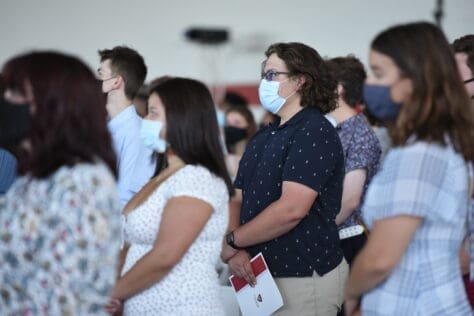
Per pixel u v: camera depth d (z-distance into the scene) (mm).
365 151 5645
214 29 13102
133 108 6371
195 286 4066
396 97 3342
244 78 13555
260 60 13445
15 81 3010
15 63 3053
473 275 3787
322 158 4848
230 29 13633
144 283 3992
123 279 4031
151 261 3941
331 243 5027
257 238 4898
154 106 4188
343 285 5113
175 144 4105
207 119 4148
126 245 4590
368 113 6215
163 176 4277
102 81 6270
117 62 6305
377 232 3258
